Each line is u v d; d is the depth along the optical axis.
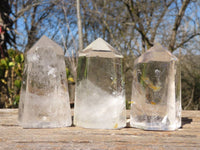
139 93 0.65
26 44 3.60
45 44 0.66
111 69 0.65
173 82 0.64
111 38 4.08
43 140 0.51
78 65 0.69
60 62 0.67
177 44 3.81
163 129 0.62
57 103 0.65
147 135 0.57
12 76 2.18
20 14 3.32
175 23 3.37
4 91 2.28
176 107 0.64
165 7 3.42
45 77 0.65
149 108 0.63
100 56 0.65
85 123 0.64
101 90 0.64
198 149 0.46
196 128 0.66
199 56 3.86
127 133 0.59
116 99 0.64
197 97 3.97
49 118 0.64
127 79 4.09
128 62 4.05
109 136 0.55
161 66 0.64
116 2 4.02
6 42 2.70
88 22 4.18
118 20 3.62
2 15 2.69
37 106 0.64
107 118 0.63
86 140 0.52
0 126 0.66
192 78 3.96
